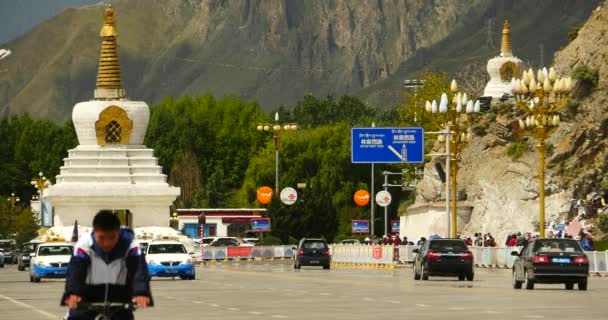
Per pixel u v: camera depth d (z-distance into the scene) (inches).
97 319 1057.5
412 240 6476.4
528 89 4153.5
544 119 4052.7
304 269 5152.6
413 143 5383.9
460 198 6127.0
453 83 4712.1
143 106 7455.7
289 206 7564.0
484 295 2797.7
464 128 4835.1
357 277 4074.8
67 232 6993.1
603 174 5684.1
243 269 5187.0
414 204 6555.1
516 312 2214.6
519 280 3152.1
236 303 2573.8
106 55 7539.4
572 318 2058.3
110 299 1078.4
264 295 2893.7
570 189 5674.2
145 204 7298.2
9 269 5915.4
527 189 5802.2
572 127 5802.2
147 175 7357.3
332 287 3280.0
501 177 5940.0
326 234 7682.1
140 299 1057.5
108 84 7524.6
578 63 6018.7
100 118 7367.1
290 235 7588.6
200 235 7800.2
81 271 1063.0
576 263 2987.2
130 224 7298.2
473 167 6127.0
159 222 7313.0
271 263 6240.2
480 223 5984.3
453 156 4741.6
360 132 5398.6
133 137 7440.9
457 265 3612.2
